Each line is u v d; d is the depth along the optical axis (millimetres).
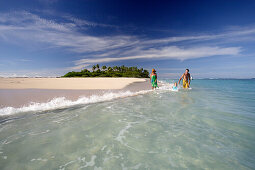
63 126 2811
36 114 3672
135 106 4555
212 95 6898
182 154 1793
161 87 11758
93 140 2207
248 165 1550
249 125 2717
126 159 1714
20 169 1526
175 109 4070
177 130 2539
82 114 3656
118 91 8859
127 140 2195
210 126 2695
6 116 3492
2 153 1850
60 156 1783
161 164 1603
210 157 1715
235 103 4883
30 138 2285
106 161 1678
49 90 8930
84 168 1548
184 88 11250
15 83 13922
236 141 2088
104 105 4738
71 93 7480
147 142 2123
